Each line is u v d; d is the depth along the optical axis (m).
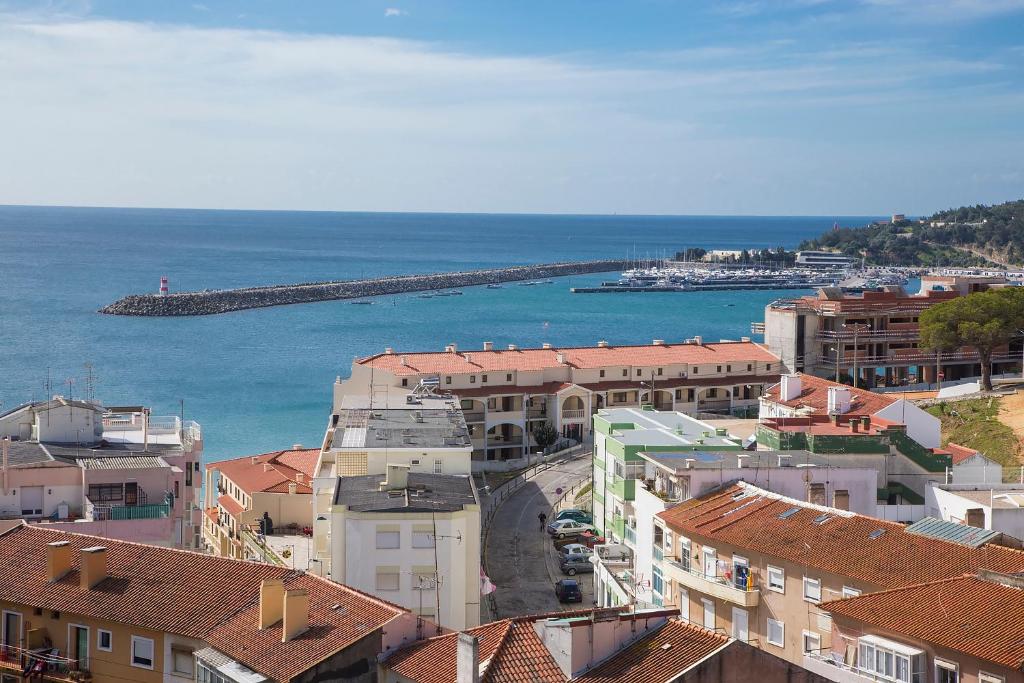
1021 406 146.88
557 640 48.09
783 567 68.62
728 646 45.84
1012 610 53.47
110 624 53.78
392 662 49.47
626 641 48.75
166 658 52.34
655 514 83.12
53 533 60.66
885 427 95.12
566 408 170.88
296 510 117.50
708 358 185.62
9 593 56.16
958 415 150.00
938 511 83.75
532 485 144.50
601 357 180.38
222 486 131.75
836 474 83.38
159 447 93.50
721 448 99.06
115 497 78.44
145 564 56.97
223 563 56.41
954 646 52.12
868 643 55.19
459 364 171.00
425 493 85.38
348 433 103.06
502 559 112.75
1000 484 86.56
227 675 48.28
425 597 80.44
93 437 94.62
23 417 94.56
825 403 116.88
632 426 112.44
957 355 192.38
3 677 54.78
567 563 107.44
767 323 193.88
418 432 104.12
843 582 64.62
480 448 166.88
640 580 88.06
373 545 80.31
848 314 189.88
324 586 53.81
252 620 51.91
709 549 74.25
